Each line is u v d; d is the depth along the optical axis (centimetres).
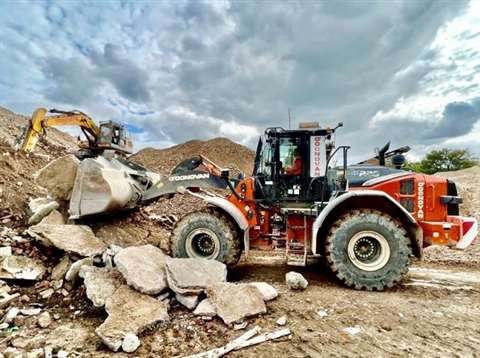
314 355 235
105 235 508
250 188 463
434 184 418
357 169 456
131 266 312
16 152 707
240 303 286
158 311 278
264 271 460
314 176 439
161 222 682
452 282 425
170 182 504
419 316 304
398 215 414
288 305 320
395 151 515
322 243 420
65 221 473
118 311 271
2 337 258
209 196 476
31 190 620
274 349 242
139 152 2858
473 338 263
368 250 390
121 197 484
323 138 443
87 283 309
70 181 480
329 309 314
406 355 237
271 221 458
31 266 353
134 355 235
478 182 1166
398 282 381
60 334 263
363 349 244
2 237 410
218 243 419
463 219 401
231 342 248
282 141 454
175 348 243
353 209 408
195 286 304
